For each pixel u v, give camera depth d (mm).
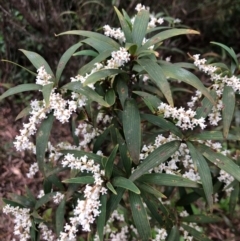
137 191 333
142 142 434
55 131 858
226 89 376
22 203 448
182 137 374
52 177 444
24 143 360
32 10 709
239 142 560
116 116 437
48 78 367
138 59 355
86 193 338
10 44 838
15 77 913
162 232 424
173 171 398
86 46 780
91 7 783
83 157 361
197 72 952
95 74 345
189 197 477
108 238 581
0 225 707
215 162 359
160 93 475
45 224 455
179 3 856
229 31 1051
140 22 372
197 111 385
